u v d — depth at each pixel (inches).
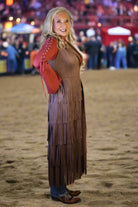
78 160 145.2
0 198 155.3
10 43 890.7
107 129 293.0
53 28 142.9
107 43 1016.9
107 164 198.8
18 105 440.8
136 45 1080.2
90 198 153.3
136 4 1215.6
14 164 204.1
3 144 251.8
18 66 911.0
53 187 149.4
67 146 141.6
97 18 1150.3
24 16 1055.6
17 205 147.6
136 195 154.3
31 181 175.6
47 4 1144.2
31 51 934.4
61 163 141.7
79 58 145.8
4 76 878.4
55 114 141.6
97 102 447.5
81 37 1016.2
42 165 200.4
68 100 141.2
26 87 642.8
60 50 140.5
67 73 141.3
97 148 233.8
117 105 419.5
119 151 224.7
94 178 177.0
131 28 996.6
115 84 653.3
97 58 1032.8
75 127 143.8
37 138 267.4
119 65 1061.8
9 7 1032.2
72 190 161.8
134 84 646.5
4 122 336.5
